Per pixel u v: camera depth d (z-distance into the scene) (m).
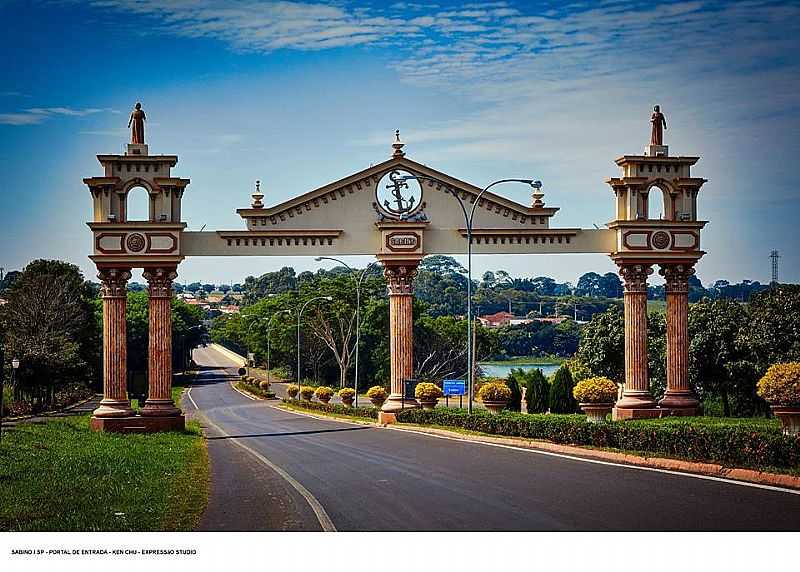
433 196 42.69
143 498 21.36
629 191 41.97
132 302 129.12
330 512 19.17
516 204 42.59
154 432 40.28
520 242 42.56
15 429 38.91
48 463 27.34
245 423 57.38
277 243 41.62
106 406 40.41
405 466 26.36
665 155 42.41
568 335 176.88
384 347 109.38
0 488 22.59
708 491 19.33
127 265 40.09
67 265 88.69
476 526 17.09
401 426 42.19
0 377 26.41
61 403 75.88
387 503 19.94
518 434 32.66
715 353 54.47
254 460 30.47
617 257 41.78
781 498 18.30
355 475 24.98
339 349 111.62
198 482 24.45
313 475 25.48
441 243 42.62
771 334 49.44
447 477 23.45
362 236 42.44
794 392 24.75
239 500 21.31
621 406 41.94
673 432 24.59
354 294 110.56
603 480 21.53
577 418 34.47
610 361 66.56
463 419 37.44
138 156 40.19
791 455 21.11
